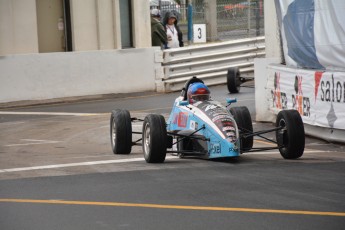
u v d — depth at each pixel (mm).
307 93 21359
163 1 57844
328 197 12164
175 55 35062
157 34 36344
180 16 47250
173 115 18016
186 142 17172
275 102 24016
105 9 35281
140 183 14094
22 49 33281
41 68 32250
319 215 10852
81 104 31812
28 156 19641
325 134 20797
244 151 16297
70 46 35344
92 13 35156
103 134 23922
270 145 20594
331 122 20109
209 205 11758
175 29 36594
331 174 14609
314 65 21391
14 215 11547
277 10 23469
